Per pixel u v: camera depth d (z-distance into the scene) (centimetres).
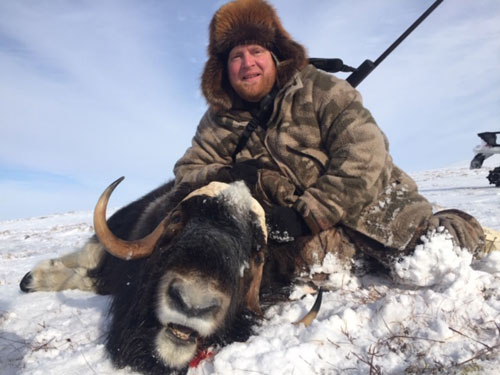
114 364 88
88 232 459
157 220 114
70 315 125
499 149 753
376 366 76
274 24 128
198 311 75
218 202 90
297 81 122
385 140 133
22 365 92
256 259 95
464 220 127
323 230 112
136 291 96
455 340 83
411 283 117
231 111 135
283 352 83
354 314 97
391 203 122
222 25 126
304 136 122
